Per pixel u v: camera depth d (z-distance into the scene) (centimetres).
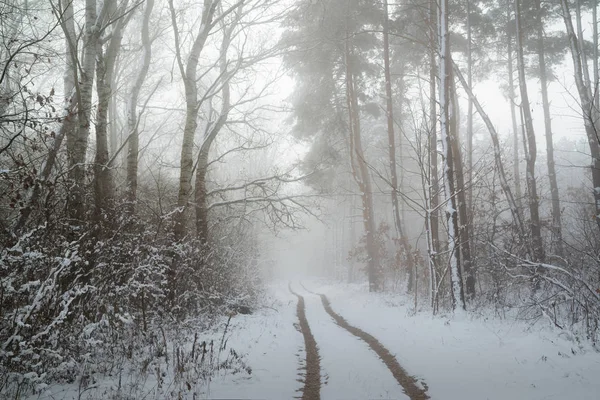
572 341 688
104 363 615
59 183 772
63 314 516
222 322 1048
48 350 485
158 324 865
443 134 1167
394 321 1089
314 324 1152
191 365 612
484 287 1542
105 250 743
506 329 841
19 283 559
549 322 850
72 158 860
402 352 733
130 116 1248
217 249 1364
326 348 804
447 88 1181
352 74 2089
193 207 1520
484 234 1417
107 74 1080
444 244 1966
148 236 930
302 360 709
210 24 1282
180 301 1016
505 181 1390
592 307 775
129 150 1236
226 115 1562
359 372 615
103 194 962
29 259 545
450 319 1016
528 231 1367
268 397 498
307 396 511
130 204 1016
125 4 1107
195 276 1105
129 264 764
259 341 839
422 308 1259
